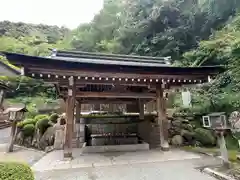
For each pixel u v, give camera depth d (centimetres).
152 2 1798
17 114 714
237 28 688
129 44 1908
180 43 1364
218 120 375
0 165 189
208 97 745
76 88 536
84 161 453
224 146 377
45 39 3344
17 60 402
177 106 889
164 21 1507
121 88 572
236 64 605
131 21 1925
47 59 417
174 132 703
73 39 2495
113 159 468
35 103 1645
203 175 337
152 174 348
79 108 758
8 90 401
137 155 508
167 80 540
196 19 1311
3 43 2466
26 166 197
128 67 479
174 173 351
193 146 623
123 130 807
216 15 1101
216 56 769
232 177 306
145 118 810
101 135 678
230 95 637
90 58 588
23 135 830
